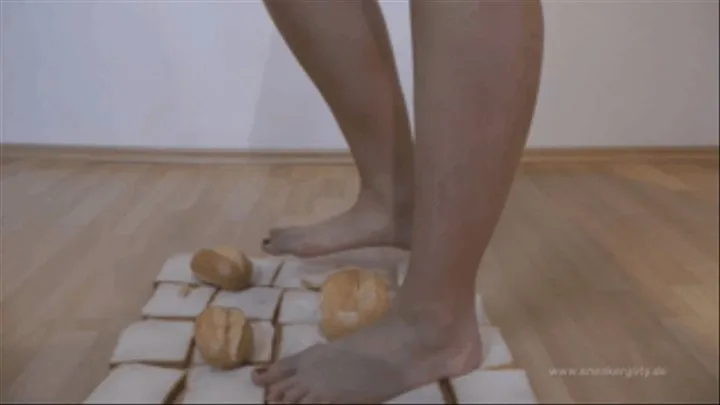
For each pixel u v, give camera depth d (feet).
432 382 2.00
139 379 1.99
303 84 3.18
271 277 2.68
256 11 3.00
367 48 2.48
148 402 1.92
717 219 2.89
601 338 2.07
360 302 2.23
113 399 1.91
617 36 3.29
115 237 2.65
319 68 2.57
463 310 2.02
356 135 2.71
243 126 3.12
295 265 2.77
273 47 3.09
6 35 2.34
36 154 2.55
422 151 1.80
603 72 3.39
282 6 2.46
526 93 1.72
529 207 2.80
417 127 1.81
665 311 2.22
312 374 1.98
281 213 2.93
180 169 3.02
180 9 2.81
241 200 2.98
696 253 2.60
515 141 1.77
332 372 1.98
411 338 1.99
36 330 2.19
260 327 2.32
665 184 3.23
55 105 2.52
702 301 2.27
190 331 2.24
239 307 2.44
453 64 1.67
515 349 2.04
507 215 2.67
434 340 1.99
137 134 2.82
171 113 2.92
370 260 2.76
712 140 3.57
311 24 2.46
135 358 2.09
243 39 3.04
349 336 2.06
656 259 2.55
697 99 3.59
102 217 2.67
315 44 2.50
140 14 2.63
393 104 2.58
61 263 2.47
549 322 2.15
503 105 1.70
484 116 1.70
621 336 2.07
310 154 3.25
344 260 2.77
